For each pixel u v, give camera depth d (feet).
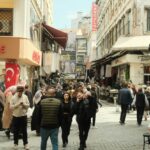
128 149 44.19
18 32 81.76
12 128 45.19
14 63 76.02
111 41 178.19
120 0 149.89
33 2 98.48
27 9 84.74
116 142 49.21
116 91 121.29
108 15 192.24
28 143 47.42
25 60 79.66
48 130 34.22
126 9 135.03
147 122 74.08
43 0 141.79
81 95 43.01
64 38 117.08
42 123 34.30
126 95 69.05
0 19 81.97
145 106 69.41
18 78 75.97
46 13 166.30
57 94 46.70
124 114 69.36
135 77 118.83
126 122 73.26
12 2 81.25
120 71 142.51
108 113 92.32
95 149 44.04
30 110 70.90
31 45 81.92
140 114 68.28
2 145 45.65
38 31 112.68
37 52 95.09
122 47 113.60
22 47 75.20
